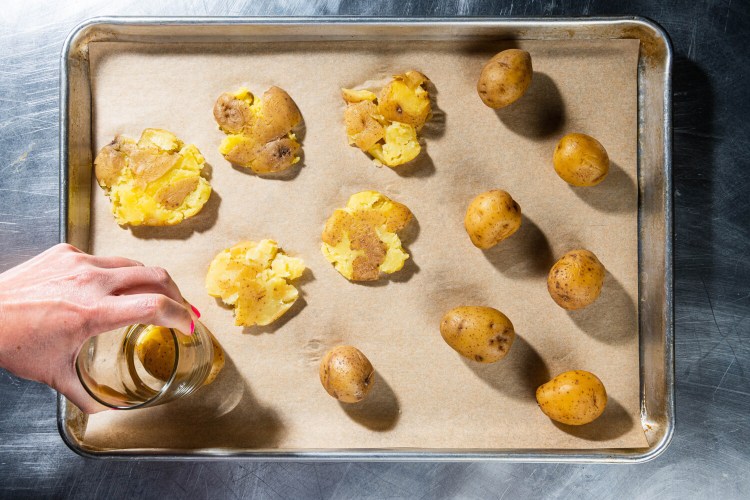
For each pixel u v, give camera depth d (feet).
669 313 2.39
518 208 2.39
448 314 2.40
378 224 2.46
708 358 2.57
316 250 2.49
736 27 2.60
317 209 2.49
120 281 2.18
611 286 2.48
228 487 2.55
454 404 2.45
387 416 2.45
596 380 2.37
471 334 2.35
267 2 2.61
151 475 2.55
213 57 2.48
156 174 2.45
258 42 2.48
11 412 2.56
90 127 2.49
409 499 2.54
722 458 2.55
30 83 2.63
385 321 2.47
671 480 2.55
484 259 2.48
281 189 2.49
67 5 2.63
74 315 2.12
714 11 2.61
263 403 2.45
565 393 2.35
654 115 2.45
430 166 2.49
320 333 2.47
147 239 2.48
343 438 2.43
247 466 2.55
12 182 2.60
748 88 2.60
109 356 2.25
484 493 2.55
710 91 2.60
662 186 2.42
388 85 2.43
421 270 2.48
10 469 2.55
